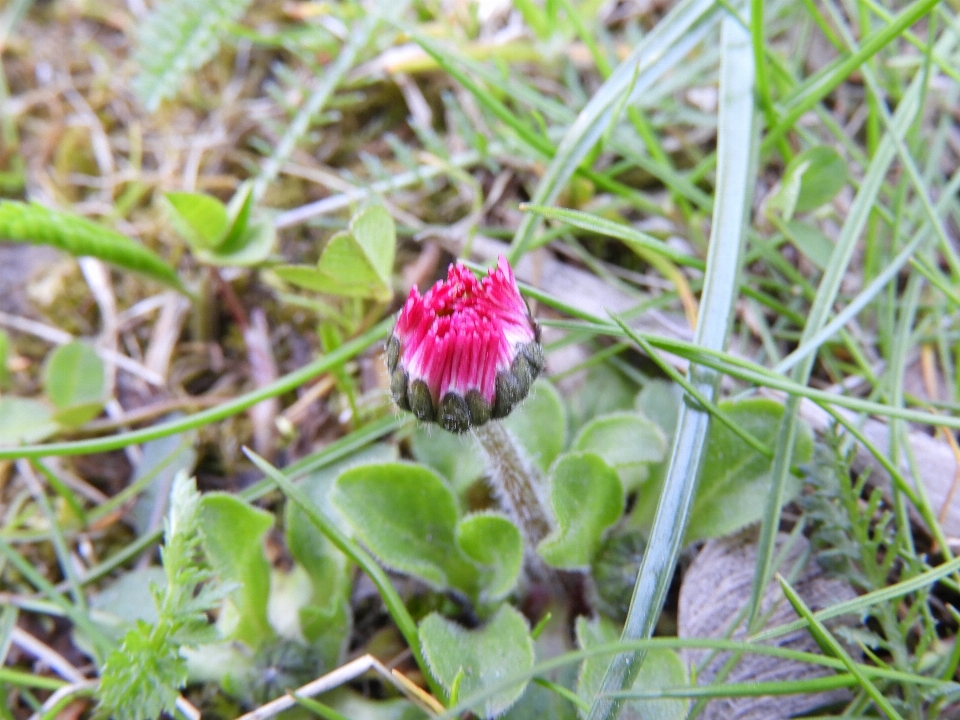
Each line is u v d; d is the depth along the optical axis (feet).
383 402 0.22
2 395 0.24
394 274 0.24
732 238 0.18
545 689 0.17
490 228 0.24
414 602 0.19
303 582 0.20
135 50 0.29
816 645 0.16
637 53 0.21
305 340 0.24
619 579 0.18
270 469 0.16
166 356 0.24
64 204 0.27
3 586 0.20
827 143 0.24
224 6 0.27
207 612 0.19
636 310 0.21
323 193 0.26
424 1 0.27
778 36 0.26
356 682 0.18
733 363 0.16
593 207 0.23
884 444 0.18
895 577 0.17
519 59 0.26
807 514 0.17
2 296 0.25
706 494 0.18
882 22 0.24
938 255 0.22
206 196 0.21
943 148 0.23
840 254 0.18
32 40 0.30
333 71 0.26
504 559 0.18
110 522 0.21
